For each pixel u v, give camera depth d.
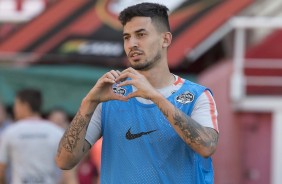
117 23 28.58
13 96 28.03
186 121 10.43
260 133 28.75
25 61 29.22
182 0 28.53
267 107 28.67
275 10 30.50
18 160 18.69
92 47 28.22
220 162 28.48
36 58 29.08
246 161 28.81
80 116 10.84
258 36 30.61
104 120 11.20
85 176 26.14
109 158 11.13
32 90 18.94
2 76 28.16
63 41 28.58
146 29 10.88
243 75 28.92
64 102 27.84
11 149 18.73
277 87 28.84
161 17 11.02
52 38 28.75
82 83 27.84
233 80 28.17
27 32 29.12
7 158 18.84
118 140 11.02
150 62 10.94
